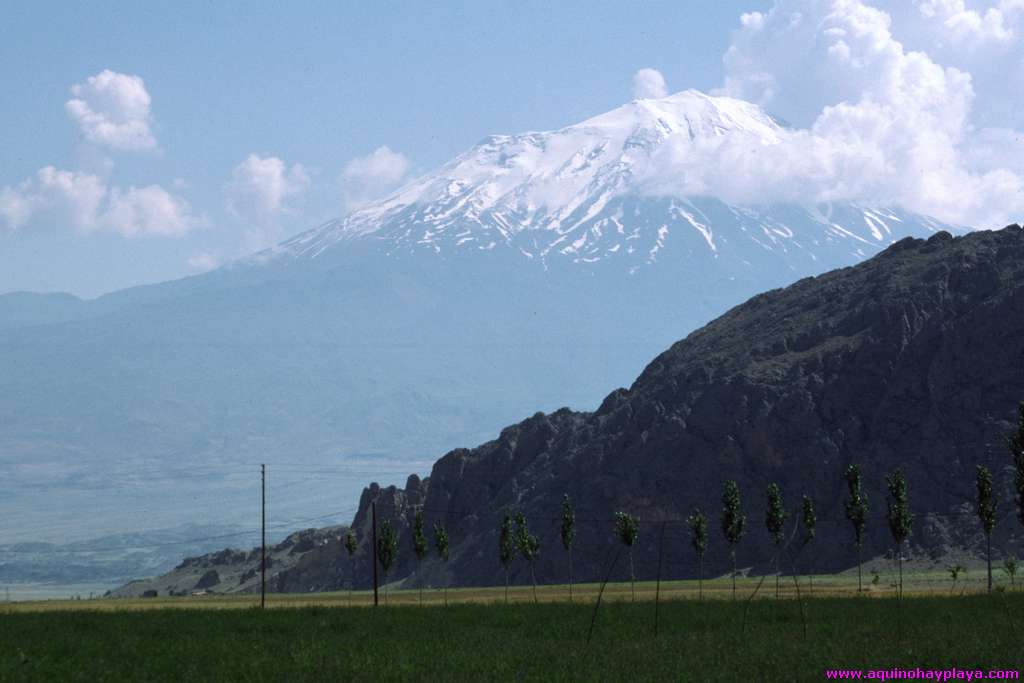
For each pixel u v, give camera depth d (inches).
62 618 4520.2
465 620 4146.2
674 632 3555.6
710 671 2721.5
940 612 3885.3
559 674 2728.8
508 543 7027.6
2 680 2901.1
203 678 2874.0
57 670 3063.5
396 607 5000.0
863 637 3228.3
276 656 3230.8
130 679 2913.4
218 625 4119.1
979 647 2913.4
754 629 3570.4
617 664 2854.3
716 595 5546.3
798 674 2659.9
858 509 5231.3
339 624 4069.9
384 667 2933.1
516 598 6023.6
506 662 2930.6
